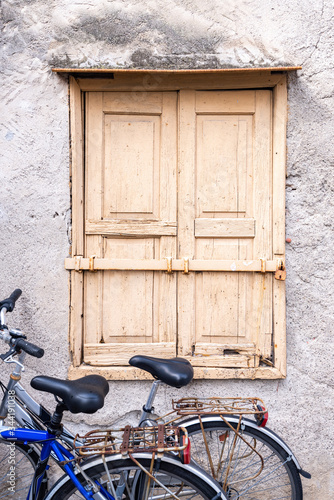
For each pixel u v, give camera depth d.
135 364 1.88
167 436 1.81
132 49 2.38
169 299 2.47
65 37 2.39
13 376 1.89
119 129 2.49
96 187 2.49
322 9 2.37
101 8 2.38
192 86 2.42
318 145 2.40
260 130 2.45
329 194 2.41
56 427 1.78
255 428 2.10
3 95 2.42
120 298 2.49
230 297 2.47
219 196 2.49
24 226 2.44
